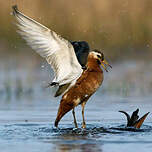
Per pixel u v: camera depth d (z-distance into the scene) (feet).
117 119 43.32
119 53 85.66
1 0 89.20
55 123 39.47
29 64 80.59
